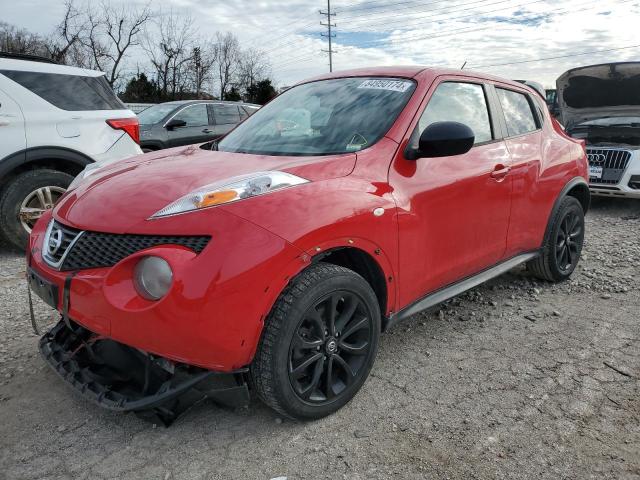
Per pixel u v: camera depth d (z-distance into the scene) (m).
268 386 2.21
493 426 2.42
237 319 2.04
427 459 2.20
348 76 3.47
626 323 3.51
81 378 2.38
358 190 2.47
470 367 2.94
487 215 3.27
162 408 2.21
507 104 3.77
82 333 2.46
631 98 8.05
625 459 2.20
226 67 61.06
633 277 4.44
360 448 2.27
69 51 43.22
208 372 2.13
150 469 2.16
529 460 2.19
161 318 2.00
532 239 3.85
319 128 3.01
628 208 7.65
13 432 2.38
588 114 8.48
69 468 2.16
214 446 2.29
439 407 2.56
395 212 2.59
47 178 5.12
